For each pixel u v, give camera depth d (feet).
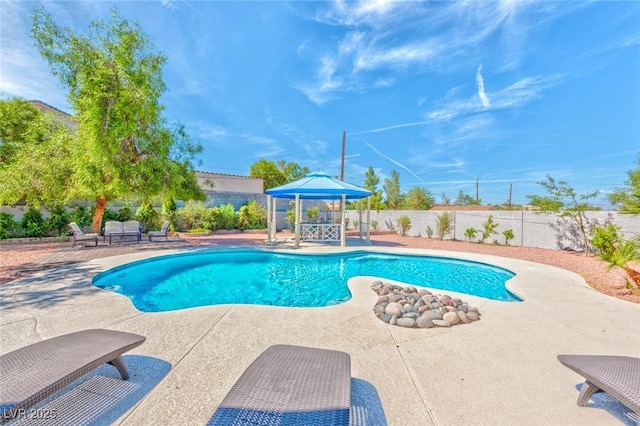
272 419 5.60
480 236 50.19
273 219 48.49
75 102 36.99
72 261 26.94
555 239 41.22
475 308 14.94
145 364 9.48
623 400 6.30
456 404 7.72
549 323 13.57
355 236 60.54
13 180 36.52
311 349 8.67
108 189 36.60
